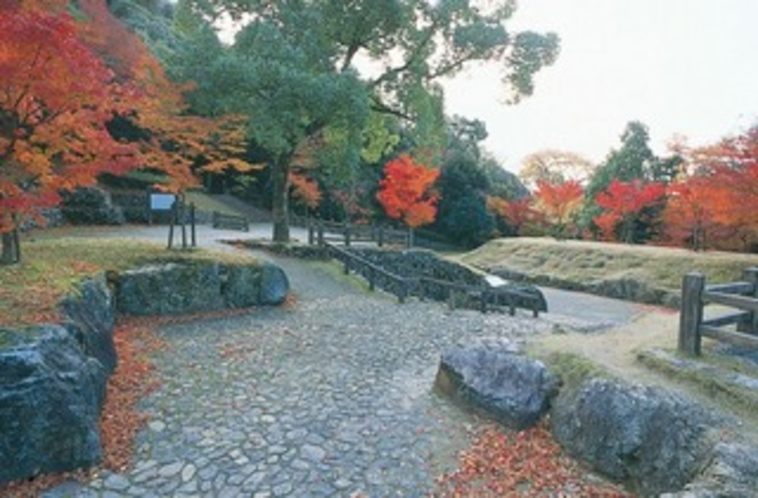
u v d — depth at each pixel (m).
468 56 17.98
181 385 6.68
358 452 5.05
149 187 25.62
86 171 7.71
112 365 6.89
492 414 5.73
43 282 7.14
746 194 14.12
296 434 5.39
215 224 25.14
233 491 4.35
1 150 6.94
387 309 12.11
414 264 18.42
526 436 5.27
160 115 11.97
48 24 6.12
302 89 13.55
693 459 3.90
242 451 5.00
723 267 18.28
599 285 20.36
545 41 17.39
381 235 19.41
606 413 4.59
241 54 14.48
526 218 35.44
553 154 42.41
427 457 4.98
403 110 19.17
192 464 4.76
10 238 8.49
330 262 16.89
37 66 6.39
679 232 23.23
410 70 18.25
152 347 8.23
